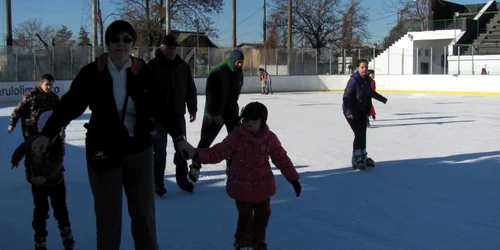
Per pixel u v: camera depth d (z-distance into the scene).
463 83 29.48
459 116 16.33
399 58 35.44
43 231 4.30
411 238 4.67
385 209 5.61
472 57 31.83
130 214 3.49
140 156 3.38
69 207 5.75
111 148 3.26
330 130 12.97
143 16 41.94
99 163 3.27
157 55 5.94
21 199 6.12
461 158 8.65
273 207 5.74
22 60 24.52
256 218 4.22
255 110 3.96
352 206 5.74
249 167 4.05
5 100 23.53
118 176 3.33
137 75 3.35
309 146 10.23
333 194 6.29
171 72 5.89
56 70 25.47
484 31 37.84
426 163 8.23
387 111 18.27
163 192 6.17
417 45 39.75
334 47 52.41
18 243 4.62
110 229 3.36
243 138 4.03
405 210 5.56
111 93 3.28
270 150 4.11
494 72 32.19
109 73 3.29
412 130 12.77
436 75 30.66
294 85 33.50
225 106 6.64
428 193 6.29
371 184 6.80
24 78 24.59
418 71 35.09
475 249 4.38
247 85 31.91
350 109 7.56
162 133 5.95
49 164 4.16
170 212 5.56
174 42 5.86
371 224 5.09
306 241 4.63
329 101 24.30
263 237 4.22
